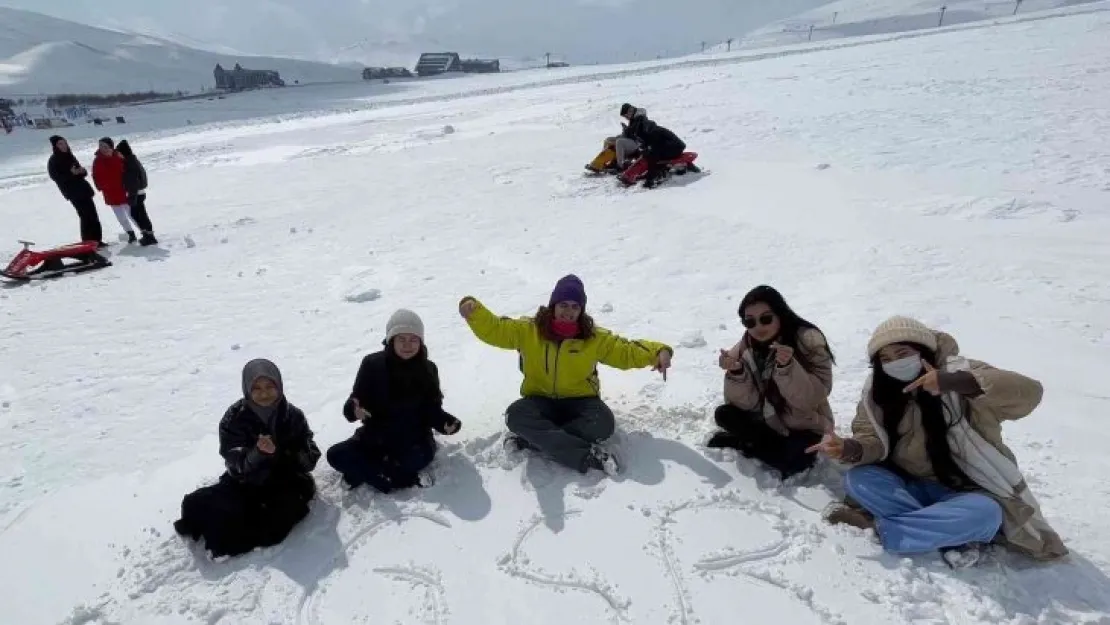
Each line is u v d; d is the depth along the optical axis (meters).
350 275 7.90
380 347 5.91
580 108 21.00
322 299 7.22
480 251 8.42
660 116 16.44
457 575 3.18
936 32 36.06
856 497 3.21
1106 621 2.65
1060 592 2.80
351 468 3.73
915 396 3.10
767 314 3.60
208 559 3.36
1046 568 2.89
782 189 9.33
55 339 6.60
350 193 12.57
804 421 3.68
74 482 4.16
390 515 3.60
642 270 7.16
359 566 3.28
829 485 3.60
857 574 3.00
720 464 3.84
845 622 2.77
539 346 3.99
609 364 4.02
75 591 3.25
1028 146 9.52
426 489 3.79
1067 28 24.25
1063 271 5.87
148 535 3.57
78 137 33.03
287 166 16.20
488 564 3.23
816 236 7.50
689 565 3.14
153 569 3.30
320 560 3.32
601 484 3.72
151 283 8.24
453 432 3.99
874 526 3.23
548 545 3.33
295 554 3.37
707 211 8.98
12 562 3.47
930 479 3.21
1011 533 2.92
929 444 3.08
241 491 3.48
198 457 4.36
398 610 3.01
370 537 3.46
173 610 3.08
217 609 3.04
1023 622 2.66
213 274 8.43
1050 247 6.37
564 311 3.86
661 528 3.38
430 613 2.97
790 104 15.67
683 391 4.67
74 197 9.80
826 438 3.18
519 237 8.81
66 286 8.37
